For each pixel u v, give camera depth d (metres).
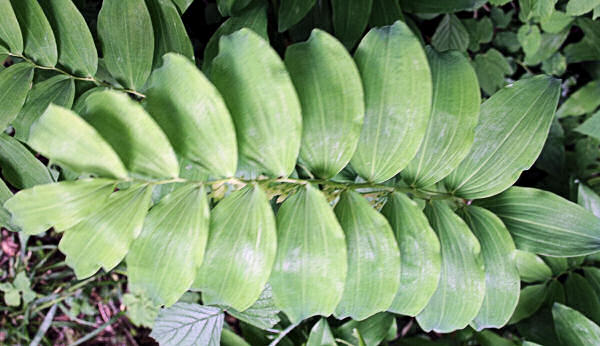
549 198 0.49
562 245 0.49
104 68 0.54
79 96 0.49
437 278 0.42
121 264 0.74
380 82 0.41
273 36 0.65
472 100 0.43
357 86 0.39
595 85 0.73
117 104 0.35
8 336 0.77
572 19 0.67
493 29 0.74
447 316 0.45
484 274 0.44
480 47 0.75
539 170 0.78
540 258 0.61
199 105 0.36
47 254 0.81
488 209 0.51
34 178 0.49
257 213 0.38
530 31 0.69
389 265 0.41
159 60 0.49
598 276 0.61
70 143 0.34
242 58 0.37
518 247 0.50
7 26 0.44
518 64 0.78
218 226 0.39
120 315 0.77
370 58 0.41
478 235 0.47
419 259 0.42
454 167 0.44
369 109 0.41
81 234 0.36
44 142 0.34
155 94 0.37
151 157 0.36
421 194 0.46
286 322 0.65
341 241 0.39
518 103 0.46
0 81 0.45
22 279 0.75
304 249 0.39
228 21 0.52
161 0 0.47
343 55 0.39
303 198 0.40
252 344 0.64
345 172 0.51
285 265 0.39
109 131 0.35
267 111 0.37
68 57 0.47
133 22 0.46
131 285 0.38
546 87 0.45
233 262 0.39
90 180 0.34
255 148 0.38
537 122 0.46
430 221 0.45
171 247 0.38
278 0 0.61
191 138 0.37
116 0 0.45
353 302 0.42
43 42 0.45
